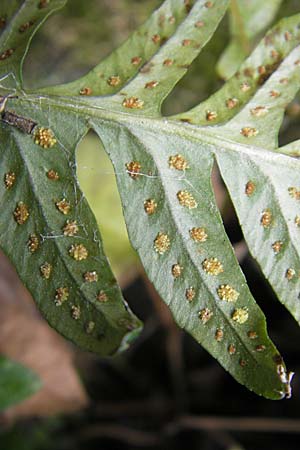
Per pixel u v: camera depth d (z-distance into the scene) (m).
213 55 0.20
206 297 0.13
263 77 0.13
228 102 0.13
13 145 0.13
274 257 0.13
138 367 0.22
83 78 0.13
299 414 0.20
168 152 0.13
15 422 0.20
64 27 0.21
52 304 0.12
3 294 0.20
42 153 0.13
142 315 0.22
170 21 0.13
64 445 0.21
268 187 0.13
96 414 0.22
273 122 0.13
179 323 0.13
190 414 0.22
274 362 0.12
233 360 0.12
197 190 0.13
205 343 0.13
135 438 0.22
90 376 0.22
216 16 0.13
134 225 0.13
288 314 0.21
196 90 0.21
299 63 0.13
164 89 0.13
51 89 0.13
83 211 0.13
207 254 0.13
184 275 0.13
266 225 0.13
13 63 0.13
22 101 0.13
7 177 0.13
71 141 0.13
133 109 0.13
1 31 0.13
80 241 0.12
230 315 0.13
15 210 0.13
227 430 0.21
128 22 0.21
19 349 0.20
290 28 0.13
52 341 0.20
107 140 0.13
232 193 0.13
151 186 0.13
